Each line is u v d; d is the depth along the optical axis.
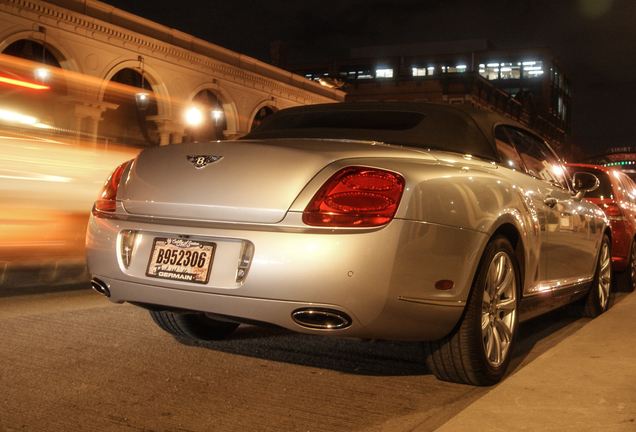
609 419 2.47
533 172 4.05
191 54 21.83
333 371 3.29
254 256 2.60
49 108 16.86
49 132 8.41
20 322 4.03
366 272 2.49
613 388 2.87
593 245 4.80
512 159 3.79
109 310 4.53
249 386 2.98
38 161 8.20
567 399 2.71
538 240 3.59
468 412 2.53
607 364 3.28
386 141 3.46
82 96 17.88
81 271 6.47
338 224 2.53
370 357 3.60
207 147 2.92
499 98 56.78
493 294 3.10
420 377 3.23
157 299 2.84
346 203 2.55
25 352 3.35
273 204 2.62
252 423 2.51
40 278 5.88
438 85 51.34
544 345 4.11
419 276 2.61
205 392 2.87
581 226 4.47
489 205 3.03
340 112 3.85
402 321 2.62
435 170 2.84
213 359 3.41
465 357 2.91
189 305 2.76
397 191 2.59
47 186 8.26
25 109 8.94
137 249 2.92
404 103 3.76
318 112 3.95
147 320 4.25
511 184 3.38
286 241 2.56
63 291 5.25
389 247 2.52
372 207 2.54
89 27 18.02
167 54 20.94
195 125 22.80
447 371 2.99
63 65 17.62
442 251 2.70
